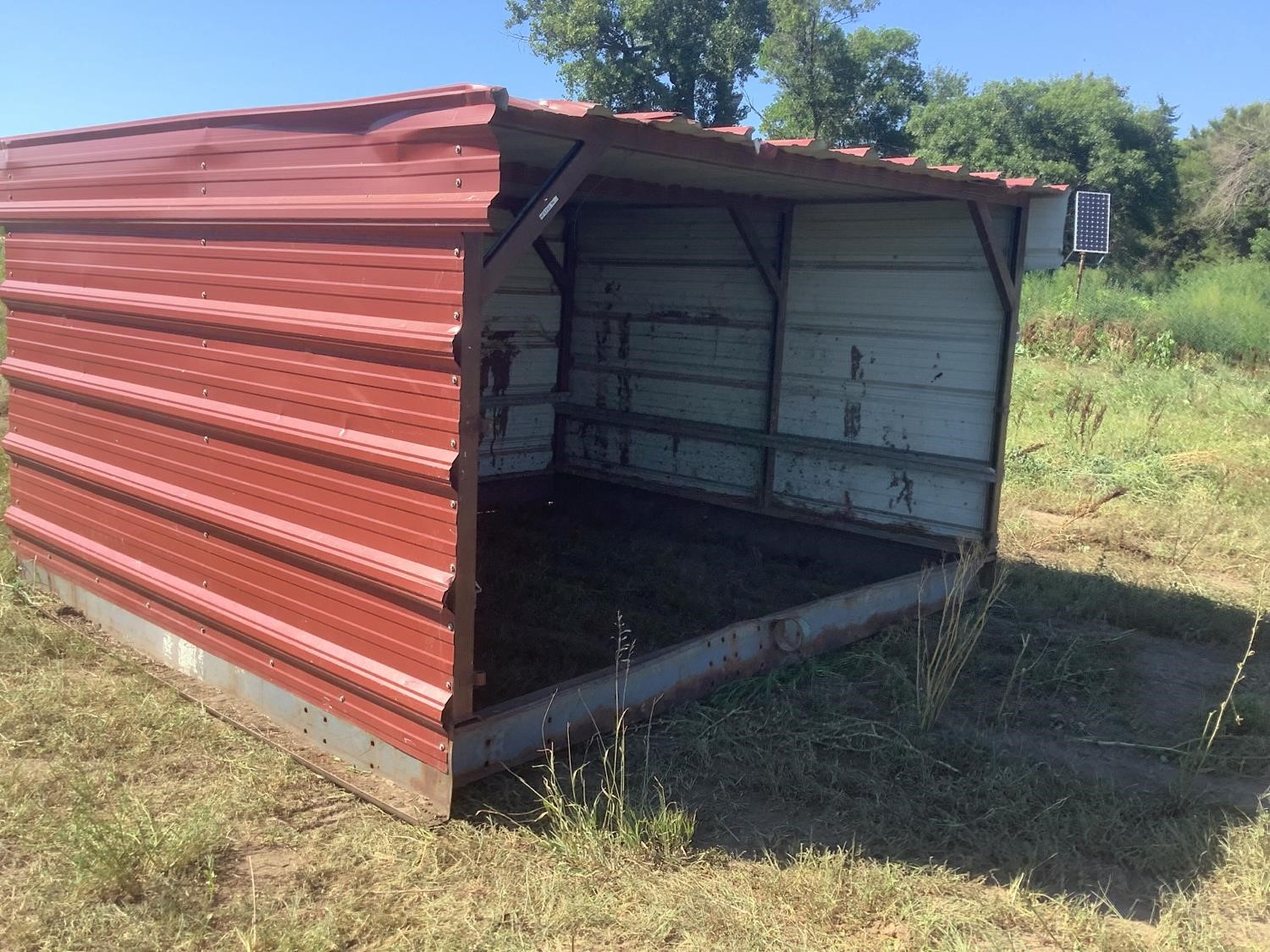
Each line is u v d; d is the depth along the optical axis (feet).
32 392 20.07
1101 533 27.37
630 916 10.85
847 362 24.20
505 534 26.89
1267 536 27.14
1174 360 55.47
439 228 11.75
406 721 12.87
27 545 20.39
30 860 11.53
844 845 12.46
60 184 18.58
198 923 10.36
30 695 15.29
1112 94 112.78
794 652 18.07
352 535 13.37
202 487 15.83
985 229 20.21
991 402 21.72
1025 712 16.83
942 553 22.77
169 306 15.87
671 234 27.48
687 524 27.89
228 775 13.34
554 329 30.45
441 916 10.70
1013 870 12.10
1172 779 14.56
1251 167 113.80
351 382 13.16
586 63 107.24
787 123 116.16
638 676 15.14
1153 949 10.72
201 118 14.99
